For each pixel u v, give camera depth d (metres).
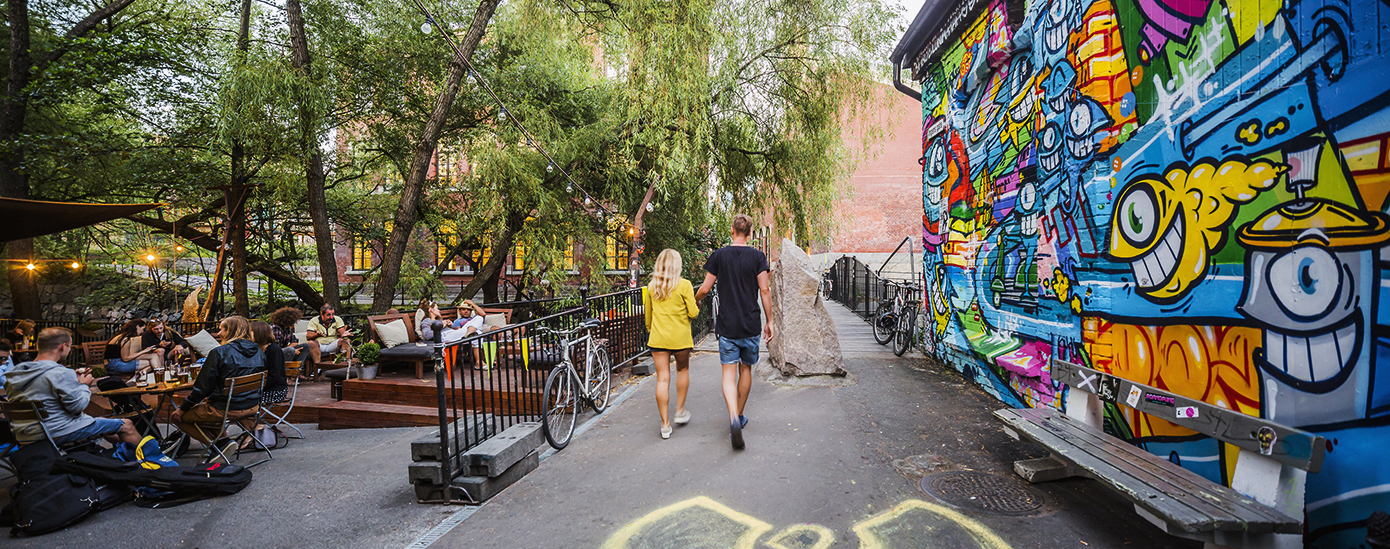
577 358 5.36
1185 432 3.17
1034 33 5.05
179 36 12.96
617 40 13.22
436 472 3.59
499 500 3.61
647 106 12.05
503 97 14.45
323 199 12.09
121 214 9.03
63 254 17.86
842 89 13.62
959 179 7.02
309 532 3.36
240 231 12.72
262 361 5.43
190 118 13.80
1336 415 2.37
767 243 16.30
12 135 11.38
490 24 15.03
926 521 3.04
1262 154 2.72
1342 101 2.35
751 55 13.91
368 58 13.96
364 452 5.27
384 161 16.20
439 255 19.02
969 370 6.48
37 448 3.84
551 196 13.64
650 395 6.27
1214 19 3.03
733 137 14.86
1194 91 3.17
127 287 18.11
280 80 10.70
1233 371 2.89
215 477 4.12
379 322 8.63
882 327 9.42
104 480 3.86
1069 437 3.35
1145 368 3.58
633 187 15.32
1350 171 2.31
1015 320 5.47
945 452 4.09
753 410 5.35
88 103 13.69
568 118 16.05
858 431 4.62
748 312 4.41
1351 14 2.32
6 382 3.87
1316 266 2.45
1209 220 3.05
